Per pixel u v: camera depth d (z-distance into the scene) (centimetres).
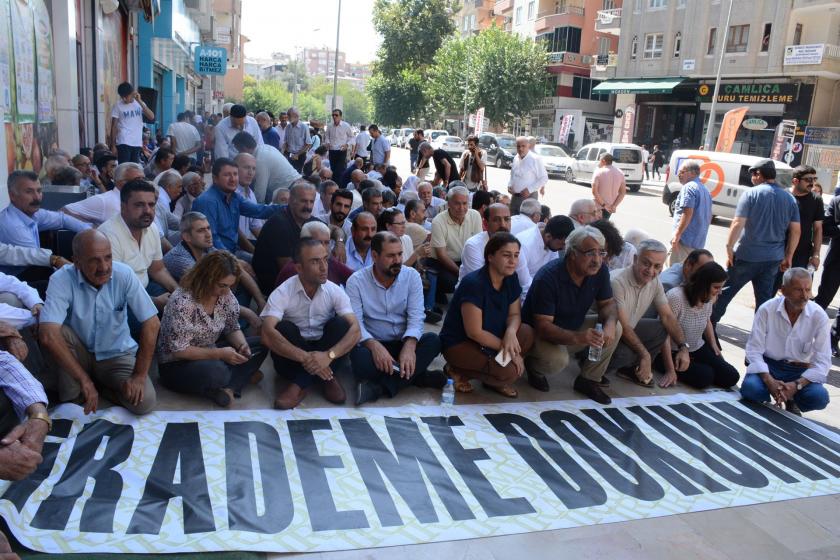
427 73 5119
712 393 551
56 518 311
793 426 500
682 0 3234
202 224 535
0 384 290
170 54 2450
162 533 310
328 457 388
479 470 394
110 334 405
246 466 370
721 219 1741
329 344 459
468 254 602
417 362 486
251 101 6600
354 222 600
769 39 2869
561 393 522
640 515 368
